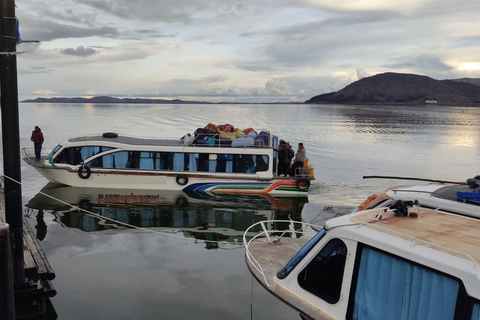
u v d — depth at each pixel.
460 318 4.55
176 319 8.52
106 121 82.44
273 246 7.87
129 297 9.38
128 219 15.54
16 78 8.02
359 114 151.38
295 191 19.56
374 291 5.34
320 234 6.11
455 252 4.84
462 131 69.19
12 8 7.74
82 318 8.49
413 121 102.81
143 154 19.75
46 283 9.16
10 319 6.09
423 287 4.88
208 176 19.59
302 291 6.14
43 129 58.53
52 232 13.83
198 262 11.54
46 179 21.56
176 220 15.66
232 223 15.52
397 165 31.16
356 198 19.69
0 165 24.81
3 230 5.82
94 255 11.87
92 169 19.47
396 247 5.12
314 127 72.56
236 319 8.61
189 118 100.44
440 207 7.45
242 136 20.69
